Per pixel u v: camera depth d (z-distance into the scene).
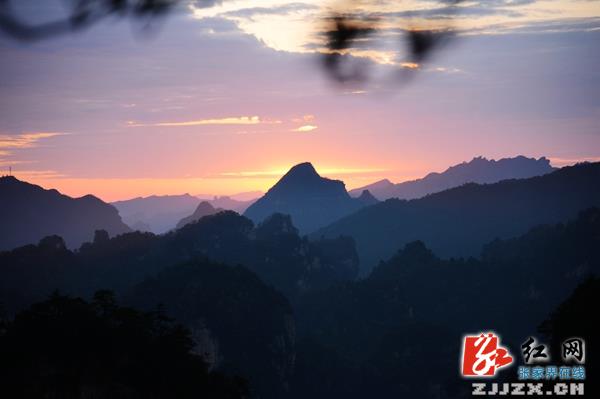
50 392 104.88
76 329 117.69
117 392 110.06
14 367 106.62
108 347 116.19
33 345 111.38
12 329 117.50
